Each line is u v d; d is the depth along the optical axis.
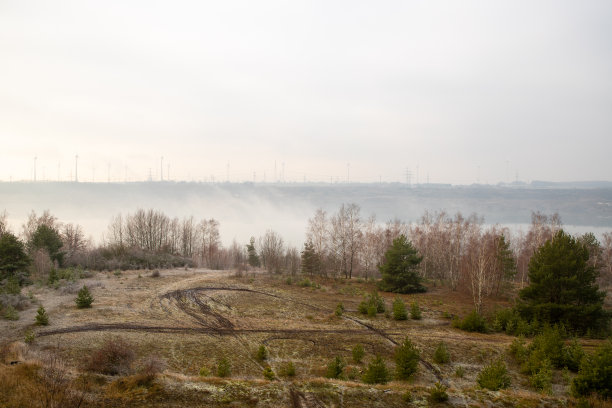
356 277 75.44
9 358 23.14
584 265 37.91
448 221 81.12
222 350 30.42
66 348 27.61
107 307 39.62
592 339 35.69
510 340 35.59
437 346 33.72
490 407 20.05
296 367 28.34
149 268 69.06
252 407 19.03
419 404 20.14
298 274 71.69
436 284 67.69
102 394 19.45
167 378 21.56
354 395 20.86
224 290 51.34
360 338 35.41
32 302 39.38
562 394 24.67
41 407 17.11
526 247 81.50
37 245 61.44
